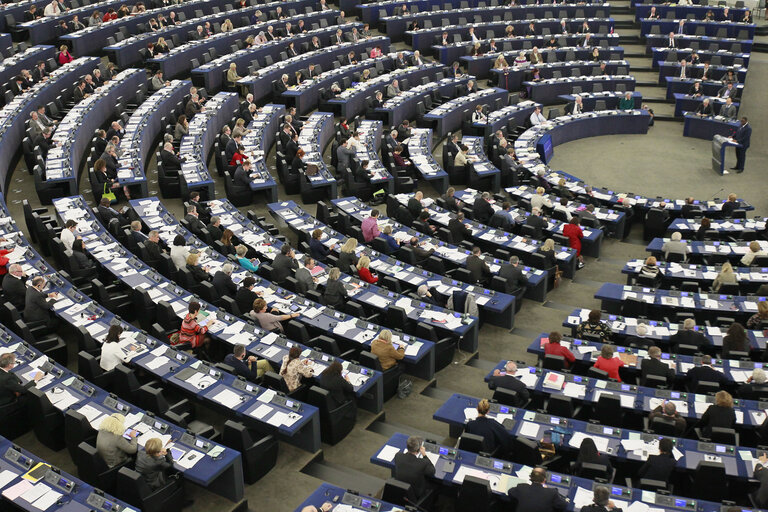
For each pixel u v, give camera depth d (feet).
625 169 117.08
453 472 43.39
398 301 64.95
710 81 138.31
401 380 60.39
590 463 43.27
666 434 47.44
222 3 153.48
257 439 50.08
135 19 137.08
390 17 156.97
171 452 44.42
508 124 122.01
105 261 69.00
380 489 47.60
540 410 49.24
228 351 59.16
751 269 72.13
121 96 114.52
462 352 65.00
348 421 52.42
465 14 161.58
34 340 56.80
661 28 159.63
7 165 93.40
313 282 67.00
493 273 72.64
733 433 45.37
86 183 95.96
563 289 78.48
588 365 57.16
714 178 113.91
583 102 134.62
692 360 56.65
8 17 128.36
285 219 83.15
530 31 155.94
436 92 129.49
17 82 107.14
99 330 57.77
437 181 102.89
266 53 135.13
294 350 51.98
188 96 113.70
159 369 52.80
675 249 76.23
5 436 50.65
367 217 81.05
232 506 45.19
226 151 97.96
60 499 40.50
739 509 38.96
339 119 125.90
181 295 64.18
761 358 59.47
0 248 69.21
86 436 45.62
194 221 78.28
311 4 160.66
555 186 96.68
